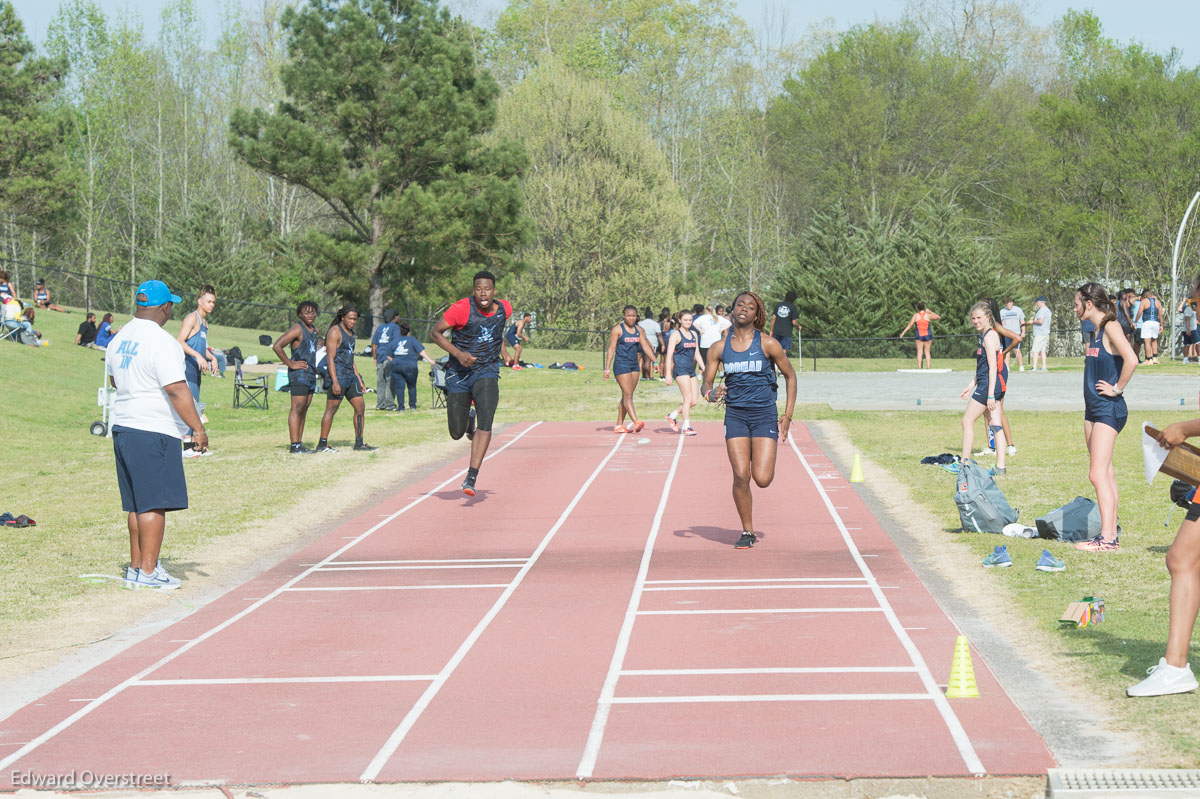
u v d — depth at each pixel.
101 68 63.94
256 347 37.66
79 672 6.76
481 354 11.93
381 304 41.88
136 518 8.98
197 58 66.31
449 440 17.88
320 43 40.62
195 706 6.06
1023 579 8.42
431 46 40.69
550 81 53.50
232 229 62.25
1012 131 59.22
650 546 10.30
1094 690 5.85
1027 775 4.82
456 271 41.84
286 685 6.40
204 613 8.21
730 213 64.56
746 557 9.67
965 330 46.06
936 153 60.06
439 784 4.95
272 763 5.21
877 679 6.19
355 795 4.87
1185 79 54.91
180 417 8.84
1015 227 58.53
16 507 12.45
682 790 4.84
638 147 52.62
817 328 46.78
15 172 50.97
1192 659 6.28
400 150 40.66
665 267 53.25
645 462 15.34
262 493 13.31
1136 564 8.70
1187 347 31.98
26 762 5.28
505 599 8.44
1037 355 30.55
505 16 71.88
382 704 6.03
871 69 60.94
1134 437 16.42
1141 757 4.93
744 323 9.92
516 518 11.89
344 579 9.31
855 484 13.15
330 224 63.44
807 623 7.44
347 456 16.39
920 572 8.90
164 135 65.06
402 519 11.99
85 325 31.47
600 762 5.12
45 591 8.66
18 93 51.50
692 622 7.58
